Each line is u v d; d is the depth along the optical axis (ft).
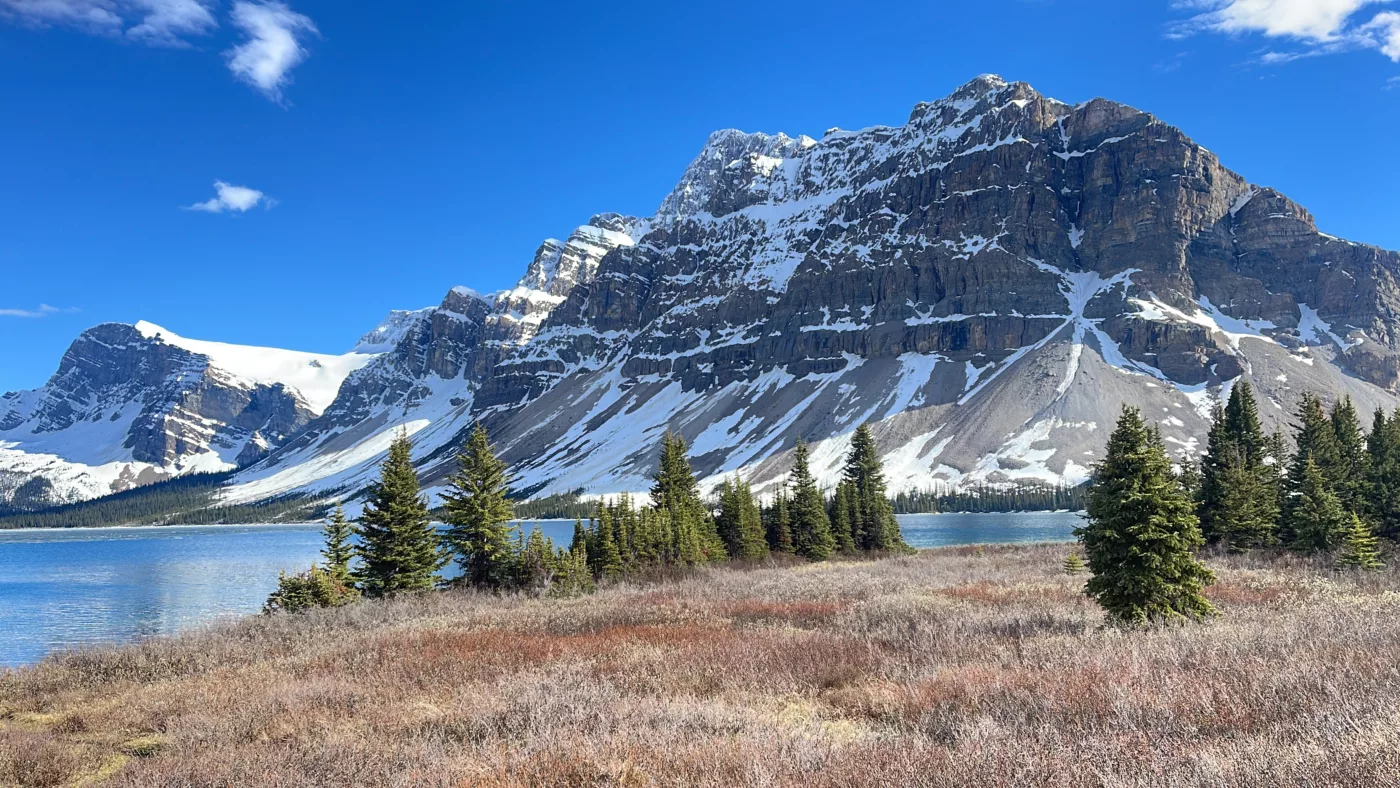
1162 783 26.53
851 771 30.45
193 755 42.52
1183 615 78.02
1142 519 80.84
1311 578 125.59
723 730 40.06
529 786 32.65
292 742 43.34
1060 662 52.60
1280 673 42.55
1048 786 27.25
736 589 141.08
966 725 35.88
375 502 156.76
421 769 35.94
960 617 85.25
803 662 60.03
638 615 103.19
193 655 87.15
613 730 40.29
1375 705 33.76
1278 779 26.27
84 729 55.31
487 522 166.20
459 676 61.72
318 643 89.97
